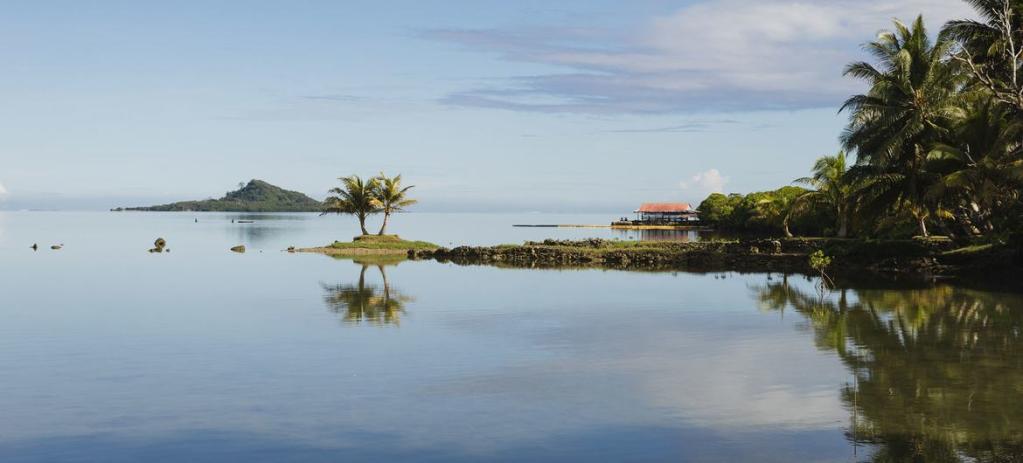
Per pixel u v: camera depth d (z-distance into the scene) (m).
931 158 44.75
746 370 19.39
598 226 184.62
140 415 15.36
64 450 13.32
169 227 147.75
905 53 45.22
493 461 12.77
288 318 28.16
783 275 47.22
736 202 136.50
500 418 15.16
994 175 41.78
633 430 14.39
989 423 14.66
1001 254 44.41
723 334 24.81
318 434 14.16
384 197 78.12
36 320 27.59
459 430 14.39
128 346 22.55
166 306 31.50
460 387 17.61
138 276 45.34
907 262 48.25
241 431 14.34
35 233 113.81
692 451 13.23
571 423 14.84
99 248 74.56
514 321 27.61
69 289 38.12
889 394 16.89
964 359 20.62
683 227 154.00
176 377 18.55
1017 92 39.97
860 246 50.72
